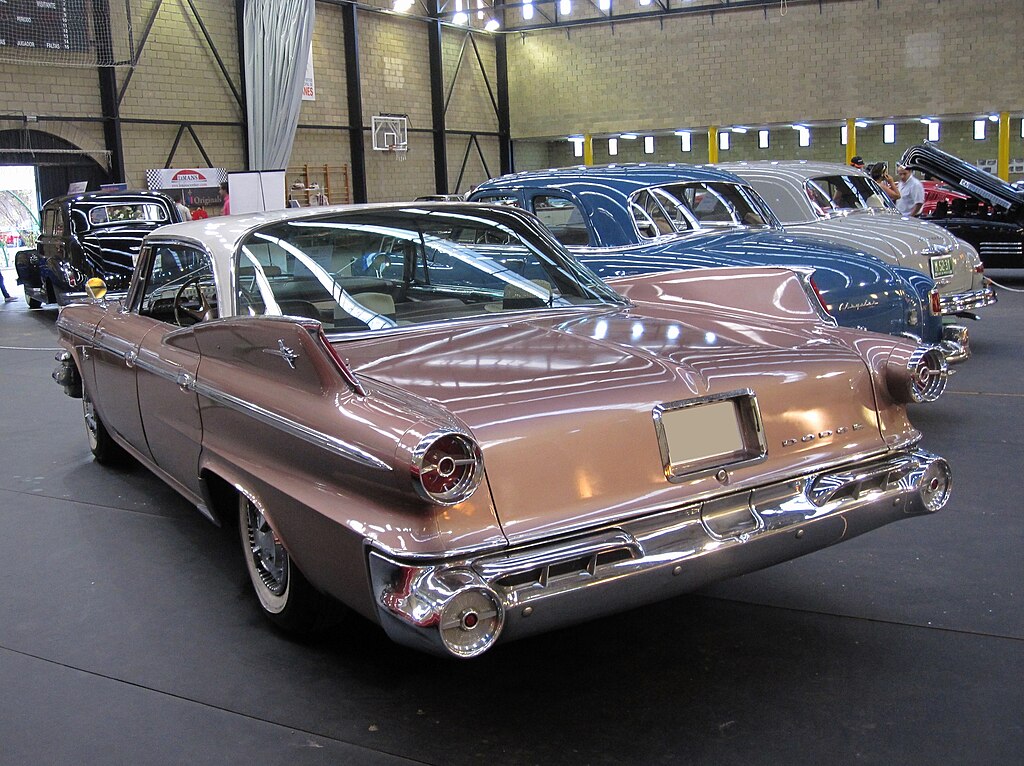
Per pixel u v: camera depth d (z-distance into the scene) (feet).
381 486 6.56
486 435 6.66
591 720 7.54
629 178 19.21
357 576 6.89
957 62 67.31
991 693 7.68
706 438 7.45
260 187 47.83
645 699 7.84
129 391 12.02
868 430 8.28
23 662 8.91
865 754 6.89
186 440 10.05
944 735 7.10
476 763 7.00
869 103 70.18
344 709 7.88
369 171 69.15
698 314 9.95
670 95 75.92
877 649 8.50
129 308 12.84
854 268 16.43
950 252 21.57
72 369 15.25
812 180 25.00
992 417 16.58
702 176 20.13
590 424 6.98
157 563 11.34
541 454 6.77
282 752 7.25
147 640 9.29
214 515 9.89
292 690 8.22
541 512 6.75
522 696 7.98
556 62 79.46
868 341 8.67
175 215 40.55
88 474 15.29
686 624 9.21
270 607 9.24
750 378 7.73
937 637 8.68
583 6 77.30
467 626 6.22
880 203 26.78
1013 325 27.55
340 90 66.23
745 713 7.54
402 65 71.51
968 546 10.78
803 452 7.87
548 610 6.57
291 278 9.59
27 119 48.06
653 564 6.91
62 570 11.19
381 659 8.78
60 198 39.73
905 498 8.14
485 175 81.20
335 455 6.96
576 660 8.58
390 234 9.91
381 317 9.38
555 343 8.59
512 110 81.97
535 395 7.14
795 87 72.02
